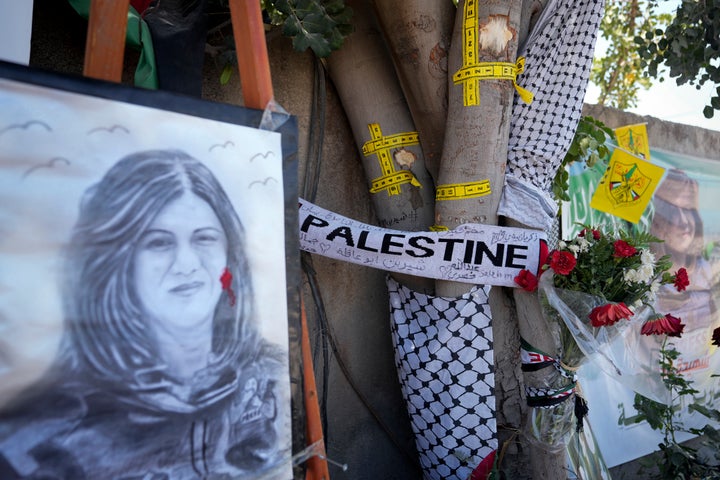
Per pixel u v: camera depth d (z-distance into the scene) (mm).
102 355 1070
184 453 1158
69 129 1060
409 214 2605
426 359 2439
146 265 1135
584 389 3758
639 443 4082
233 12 1420
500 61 2340
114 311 1089
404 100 2648
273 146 1356
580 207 3838
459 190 2359
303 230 2318
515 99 2488
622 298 2232
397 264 2287
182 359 1168
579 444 2602
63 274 1034
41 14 2035
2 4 1587
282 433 1316
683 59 3201
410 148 2611
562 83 2494
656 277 2283
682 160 4625
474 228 2285
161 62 1917
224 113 1283
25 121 1013
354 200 2873
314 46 2197
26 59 1637
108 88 1115
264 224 1322
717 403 4895
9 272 980
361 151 2678
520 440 2578
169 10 2002
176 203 1184
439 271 2279
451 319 2381
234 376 1245
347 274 2820
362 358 2863
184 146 1207
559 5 2469
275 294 1331
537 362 2355
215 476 1197
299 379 1388
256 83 1384
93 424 1053
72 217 1050
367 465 2861
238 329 1259
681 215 4621
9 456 969
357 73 2607
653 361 2941
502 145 2381
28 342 992
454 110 2391
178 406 1156
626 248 2133
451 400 2395
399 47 2521
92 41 1311
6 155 990
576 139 2898
